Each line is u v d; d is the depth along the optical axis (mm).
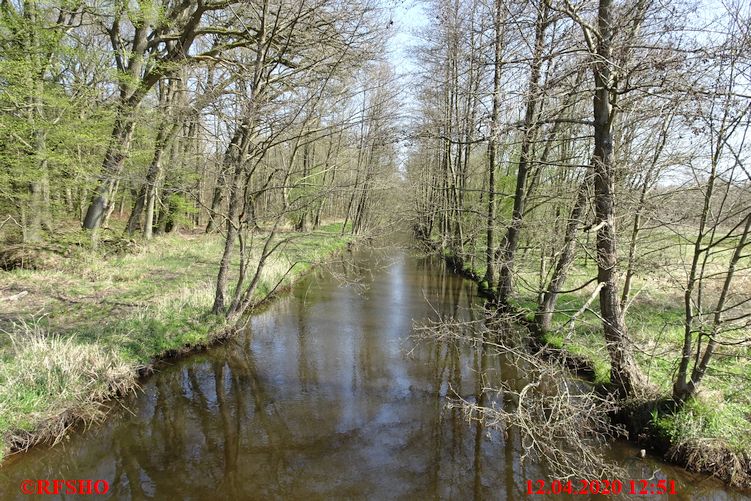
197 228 27953
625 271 6277
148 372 7328
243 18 11109
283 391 7387
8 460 5023
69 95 12469
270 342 9617
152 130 14094
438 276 17969
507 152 11758
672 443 5191
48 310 8805
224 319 9180
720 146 4594
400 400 7184
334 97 9203
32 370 5938
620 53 5160
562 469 5285
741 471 4805
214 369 8125
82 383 6199
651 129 6012
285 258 16594
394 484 5152
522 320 9781
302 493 4957
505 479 5301
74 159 12305
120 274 12062
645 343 7289
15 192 12211
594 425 5887
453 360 8992
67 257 12641
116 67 13250
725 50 4309
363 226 28016
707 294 9984
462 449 5906
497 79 8906
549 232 7352
